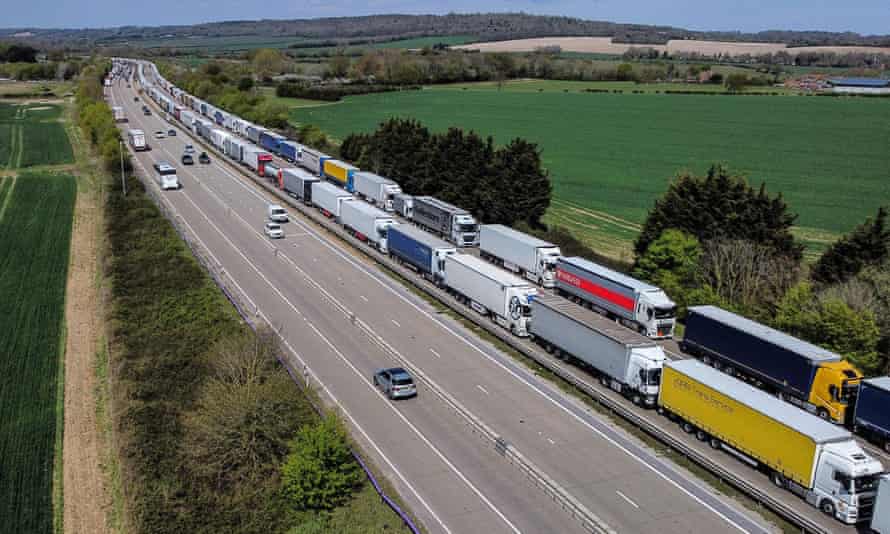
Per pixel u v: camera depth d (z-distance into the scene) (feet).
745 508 107.24
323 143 433.07
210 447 112.88
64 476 113.60
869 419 129.49
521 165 265.13
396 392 137.18
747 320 160.97
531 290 172.24
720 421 121.19
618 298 185.16
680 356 167.63
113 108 542.16
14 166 386.11
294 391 135.54
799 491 109.09
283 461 113.29
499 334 171.22
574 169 392.06
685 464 118.83
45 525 101.65
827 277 186.39
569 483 112.27
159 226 258.37
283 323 176.65
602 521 102.27
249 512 102.99
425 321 182.09
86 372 150.51
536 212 268.82
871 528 99.30
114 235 245.24
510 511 104.27
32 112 602.44
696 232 212.64
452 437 125.39
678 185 221.05
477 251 248.93
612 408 135.44
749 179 359.05
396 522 100.99
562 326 156.35
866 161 402.72
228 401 115.75
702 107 635.25
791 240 204.85
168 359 150.30
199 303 185.37
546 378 150.82
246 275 214.28
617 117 579.48
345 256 239.71
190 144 454.40
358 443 121.60
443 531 99.14
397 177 323.37
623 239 266.77
